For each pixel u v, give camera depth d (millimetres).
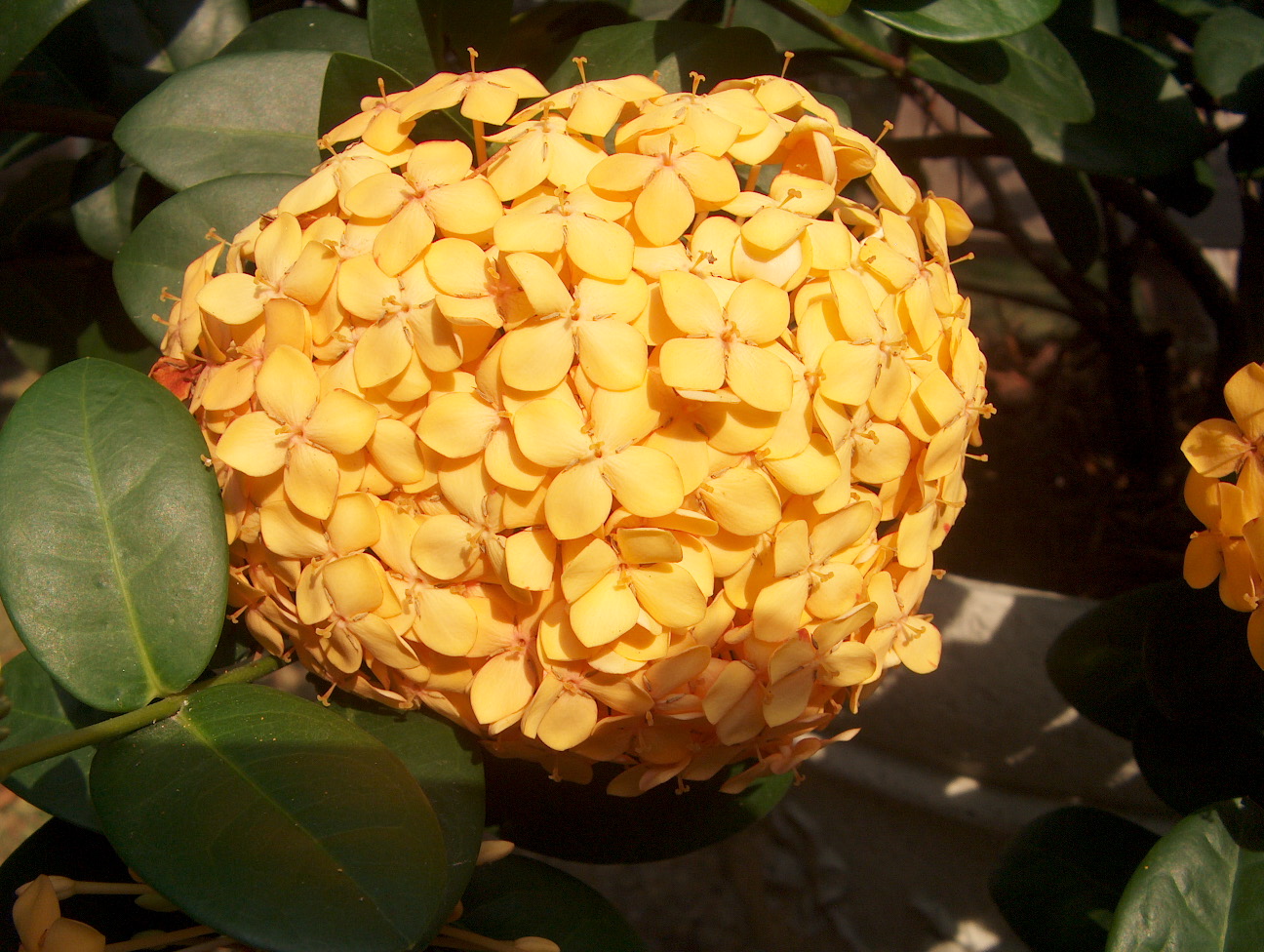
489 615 278
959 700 526
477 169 291
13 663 331
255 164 345
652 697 273
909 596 297
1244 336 486
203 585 285
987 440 610
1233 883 294
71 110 407
